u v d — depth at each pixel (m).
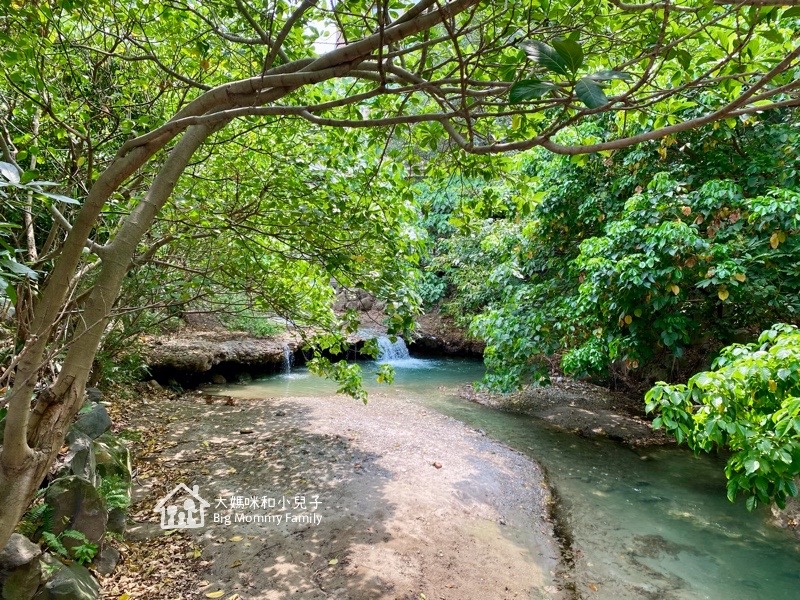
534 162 6.41
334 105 1.11
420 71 1.24
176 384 7.25
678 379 7.04
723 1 1.01
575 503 4.36
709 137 4.84
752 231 4.36
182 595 2.60
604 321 5.21
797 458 2.07
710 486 4.76
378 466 4.57
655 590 3.16
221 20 2.30
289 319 4.50
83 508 2.62
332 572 2.89
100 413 3.71
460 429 6.06
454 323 11.90
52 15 1.91
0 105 2.23
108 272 1.41
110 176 1.23
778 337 2.40
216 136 2.88
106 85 2.69
